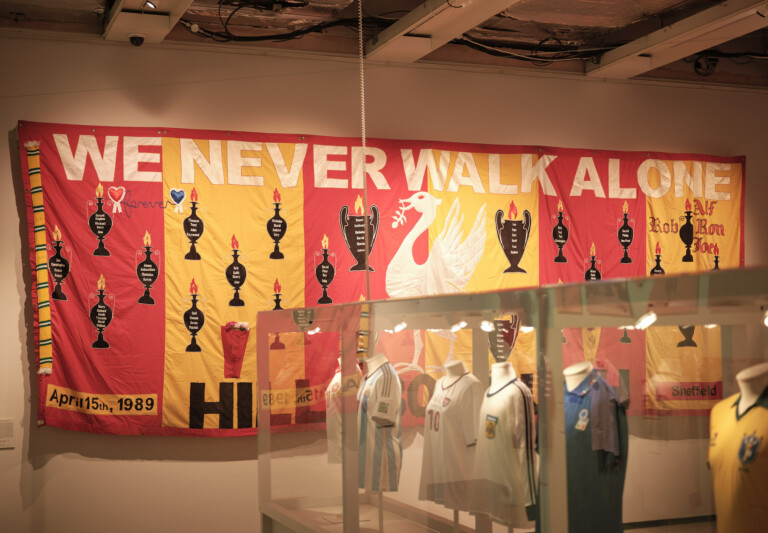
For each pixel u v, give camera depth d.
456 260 4.89
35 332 4.16
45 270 4.20
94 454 4.28
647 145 5.44
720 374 1.20
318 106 4.78
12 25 4.25
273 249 4.58
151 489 4.35
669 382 1.29
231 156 4.54
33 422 4.19
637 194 5.27
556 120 5.26
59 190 4.25
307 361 2.83
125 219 4.34
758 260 5.60
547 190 5.09
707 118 5.59
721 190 5.46
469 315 1.86
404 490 2.18
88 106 4.36
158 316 4.37
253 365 4.51
